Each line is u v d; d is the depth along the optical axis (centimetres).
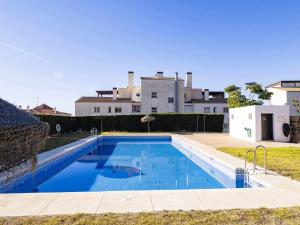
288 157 1184
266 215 510
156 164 1459
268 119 2027
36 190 943
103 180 1081
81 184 1020
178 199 622
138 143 2470
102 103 4534
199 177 1134
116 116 3459
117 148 2139
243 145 1712
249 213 520
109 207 564
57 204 586
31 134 185
